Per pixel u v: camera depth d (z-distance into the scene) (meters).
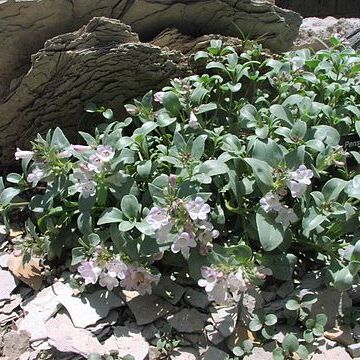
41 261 0.33
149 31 0.40
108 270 0.28
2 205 0.33
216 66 0.36
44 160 0.32
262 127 0.33
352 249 0.29
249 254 0.28
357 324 0.29
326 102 0.38
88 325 0.29
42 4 0.36
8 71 0.39
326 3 0.72
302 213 0.31
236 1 0.39
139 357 0.27
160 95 0.35
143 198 0.32
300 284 0.31
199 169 0.30
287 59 0.39
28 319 0.30
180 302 0.30
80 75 0.36
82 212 0.31
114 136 0.33
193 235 0.28
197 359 0.28
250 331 0.29
